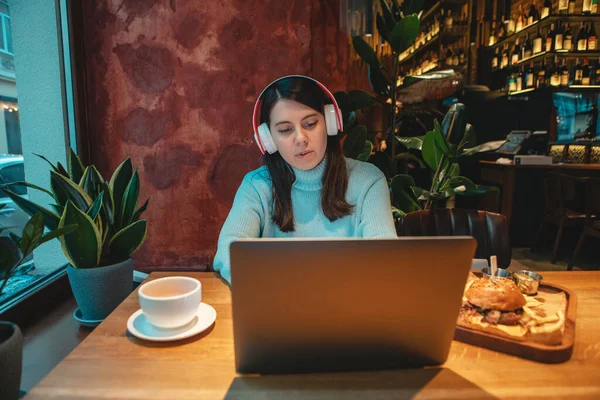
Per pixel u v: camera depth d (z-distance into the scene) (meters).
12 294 1.72
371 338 0.64
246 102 2.22
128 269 1.43
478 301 0.81
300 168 1.09
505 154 4.90
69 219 1.26
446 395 0.62
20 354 0.67
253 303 0.59
